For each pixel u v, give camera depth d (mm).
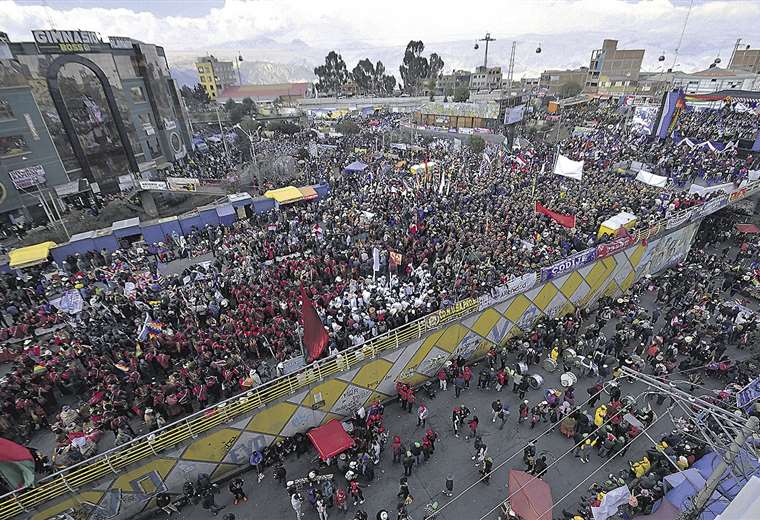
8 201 39094
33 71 39906
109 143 47094
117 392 16562
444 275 23422
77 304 22984
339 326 20062
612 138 54406
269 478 16328
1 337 21656
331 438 16016
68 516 13117
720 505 12039
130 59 50562
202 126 93688
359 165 46000
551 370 20859
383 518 13922
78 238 31984
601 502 13109
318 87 163000
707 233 31875
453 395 20172
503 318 22109
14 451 12555
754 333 21734
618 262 25812
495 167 44312
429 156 52469
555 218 27016
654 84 103875
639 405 18922
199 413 15008
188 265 30188
